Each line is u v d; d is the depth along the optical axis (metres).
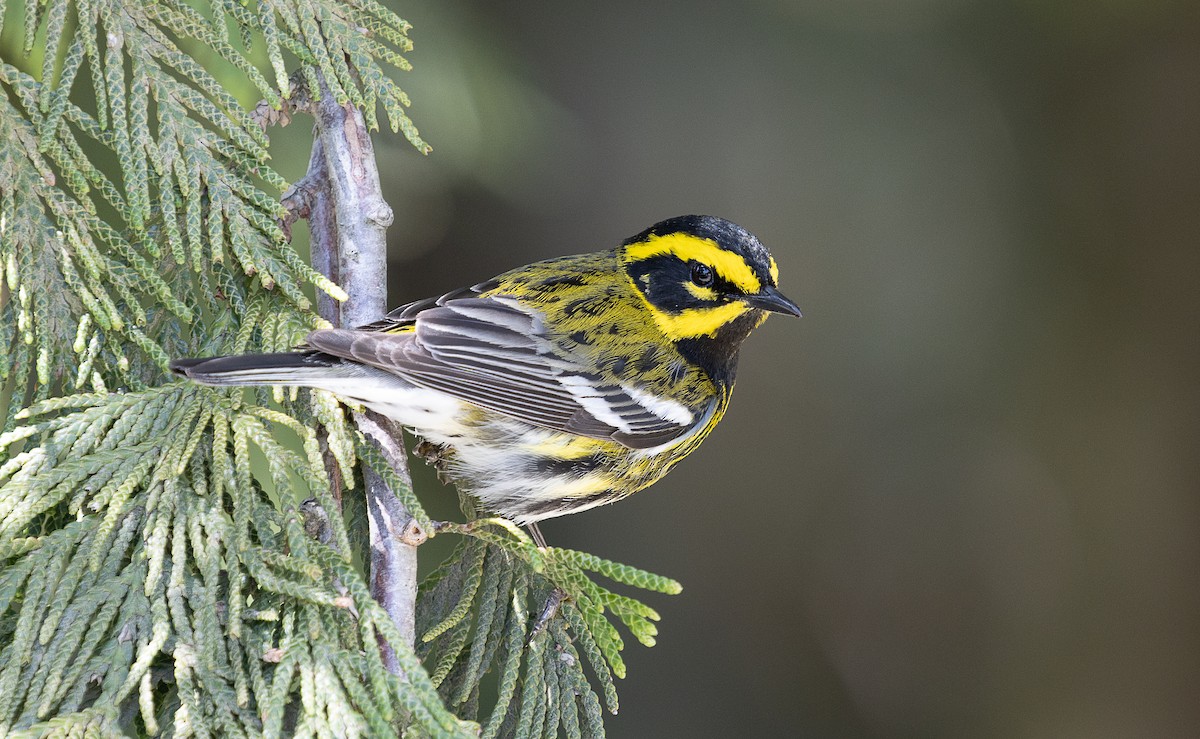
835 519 14.39
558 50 13.95
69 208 5.98
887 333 13.58
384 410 6.39
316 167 6.77
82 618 5.01
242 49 7.62
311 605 5.21
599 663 6.21
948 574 14.44
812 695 14.34
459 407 6.97
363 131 6.62
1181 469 14.14
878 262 13.44
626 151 13.91
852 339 13.63
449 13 10.29
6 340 5.86
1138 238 13.89
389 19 6.65
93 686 5.23
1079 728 14.34
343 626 5.24
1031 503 14.37
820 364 13.95
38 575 5.06
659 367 8.12
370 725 4.94
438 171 10.56
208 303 6.39
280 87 6.27
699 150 13.69
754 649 14.37
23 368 5.78
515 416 7.24
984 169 13.27
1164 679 14.23
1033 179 13.59
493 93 10.27
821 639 14.58
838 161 13.16
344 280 6.52
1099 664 14.36
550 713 6.16
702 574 14.45
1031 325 13.74
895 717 14.41
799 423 14.23
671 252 8.43
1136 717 14.27
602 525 14.42
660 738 13.91
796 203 13.41
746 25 13.26
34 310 5.96
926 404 13.96
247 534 5.33
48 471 5.34
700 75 13.48
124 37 6.17
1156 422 14.14
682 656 14.28
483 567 6.53
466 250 14.19
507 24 13.91
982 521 14.37
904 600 14.59
